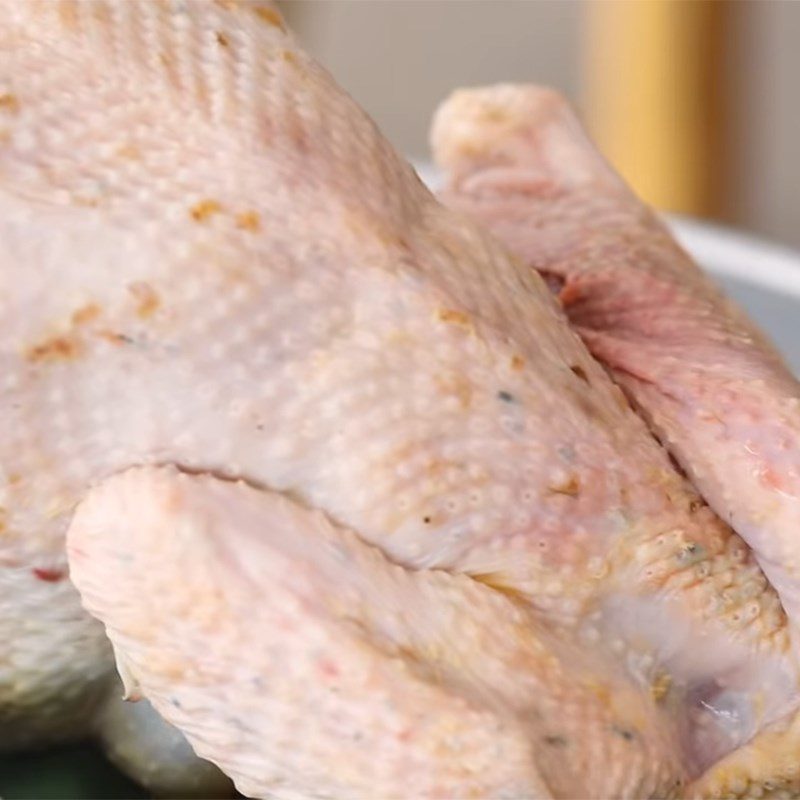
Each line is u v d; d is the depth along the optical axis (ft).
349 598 0.96
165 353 0.96
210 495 0.96
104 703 1.08
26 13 0.99
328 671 0.95
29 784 1.10
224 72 1.01
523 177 1.20
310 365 0.97
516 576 1.00
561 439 1.00
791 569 1.01
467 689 0.96
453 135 1.22
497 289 1.02
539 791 0.95
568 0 2.82
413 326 0.98
